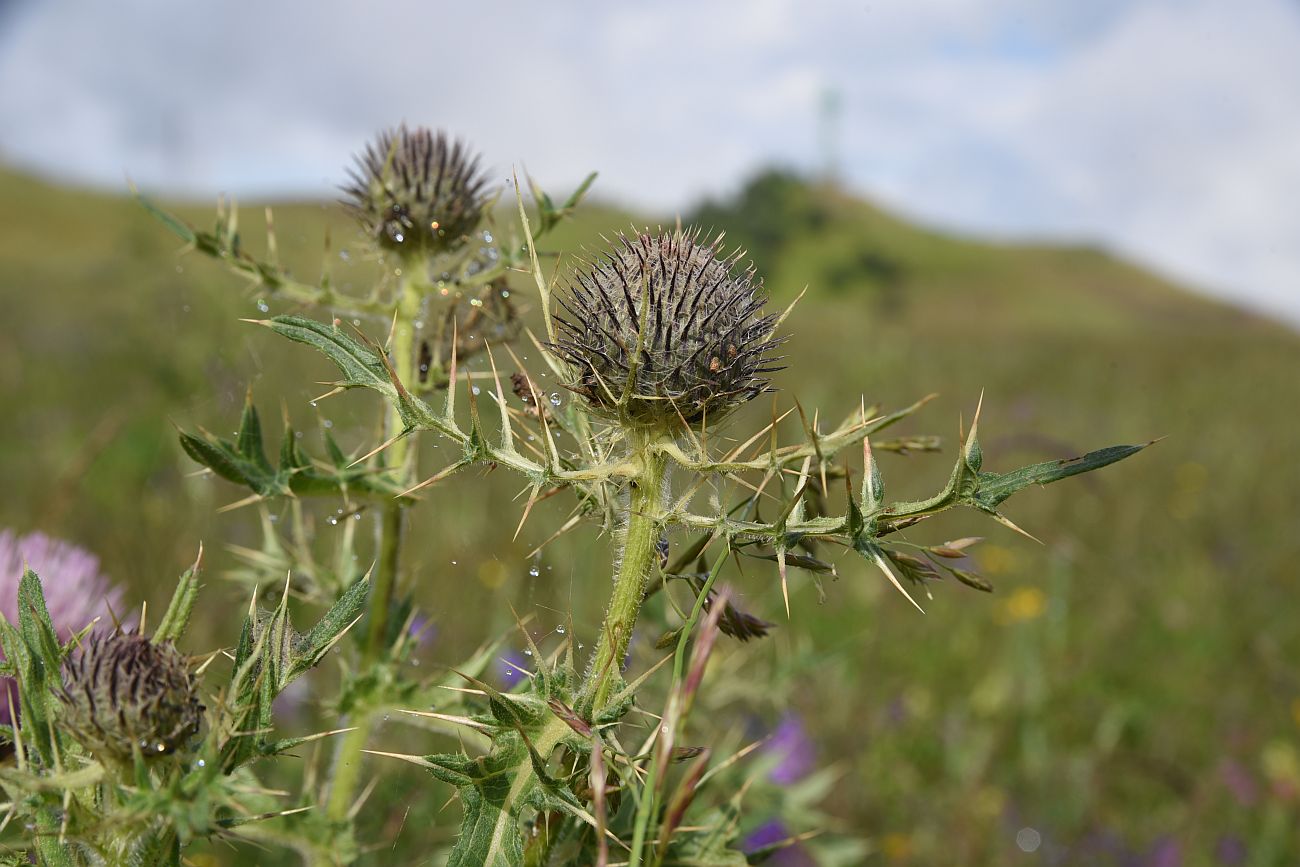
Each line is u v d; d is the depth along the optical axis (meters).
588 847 1.94
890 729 4.95
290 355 4.84
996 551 7.03
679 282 1.89
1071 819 4.62
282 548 2.70
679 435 1.91
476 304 2.40
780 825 3.69
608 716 1.70
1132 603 6.53
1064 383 14.38
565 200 2.54
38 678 1.57
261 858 2.95
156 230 6.85
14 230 39.47
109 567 4.10
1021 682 5.48
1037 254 66.81
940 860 4.29
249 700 1.56
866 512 1.64
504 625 3.88
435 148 2.64
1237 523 8.05
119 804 1.50
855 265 52.97
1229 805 4.73
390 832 2.79
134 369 6.54
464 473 2.58
